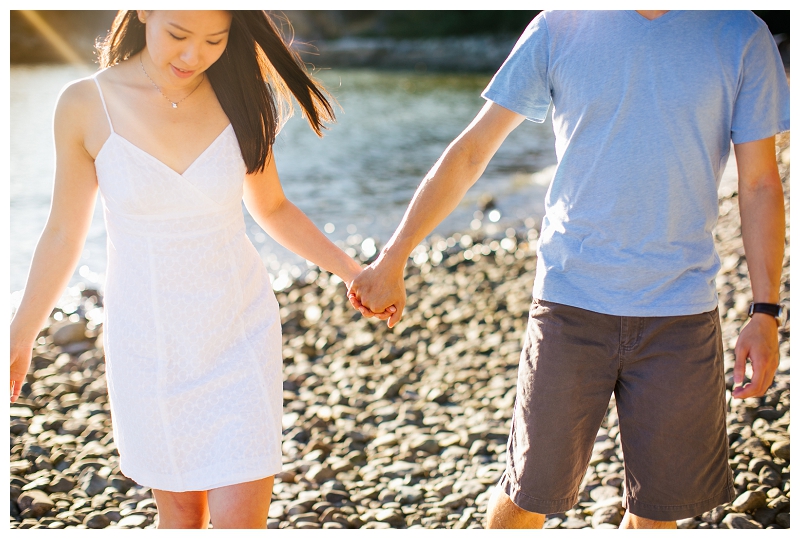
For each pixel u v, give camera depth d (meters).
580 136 2.16
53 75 25.59
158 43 1.99
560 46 2.20
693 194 2.11
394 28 47.44
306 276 7.84
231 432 2.15
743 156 2.15
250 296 2.28
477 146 2.36
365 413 4.43
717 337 2.21
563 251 2.21
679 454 2.20
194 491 2.26
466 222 10.09
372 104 22.52
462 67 39.94
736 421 3.61
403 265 2.41
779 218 2.11
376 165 13.77
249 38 2.20
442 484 3.51
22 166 11.62
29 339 2.16
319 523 3.16
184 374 2.15
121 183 2.08
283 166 13.60
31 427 4.03
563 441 2.23
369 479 3.61
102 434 4.00
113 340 2.18
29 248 7.98
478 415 4.29
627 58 2.09
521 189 11.85
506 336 5.76
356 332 6.07
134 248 2.14
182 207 2.12
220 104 2.20
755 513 2.95
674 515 2.24
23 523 3.05
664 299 2.13
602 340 2.19
